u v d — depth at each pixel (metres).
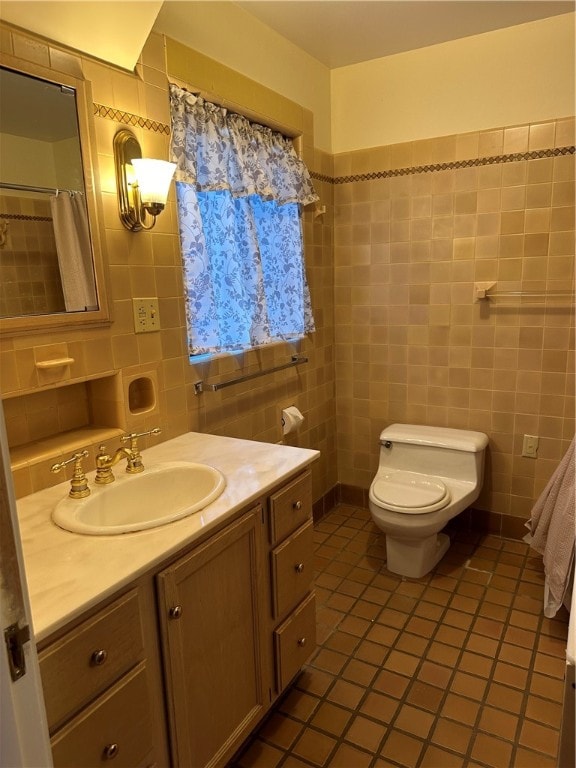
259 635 1.53
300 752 1.56
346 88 2.78
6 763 0.53
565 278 2.45
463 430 2.77
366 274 2.90
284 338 2.56
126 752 1.10
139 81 1.68
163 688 1.20
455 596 2.29
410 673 1.85
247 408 2.35
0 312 1.36
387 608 2.22
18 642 0.54
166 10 1.79
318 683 1.82
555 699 1.72
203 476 1.58
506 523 2.78
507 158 2.47
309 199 2.54
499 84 2.43
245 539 1.43
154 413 1.84
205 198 2.05
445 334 2.76
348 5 2.12
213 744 1.37
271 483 1.50
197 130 1.96
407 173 2.70
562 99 2.33
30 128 1.39
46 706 0.93
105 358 1.64
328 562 2.58
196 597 1.26
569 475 2.04
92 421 1.78
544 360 2.56
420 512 2.25
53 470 1.33
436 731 1.62
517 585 2.36
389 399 2.98
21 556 0.55
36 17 1.35
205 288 2.00
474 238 2.60
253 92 2.20
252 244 2.24
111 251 1.63
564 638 2.00
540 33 2.31
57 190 1.47
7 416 1.53
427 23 2.30
